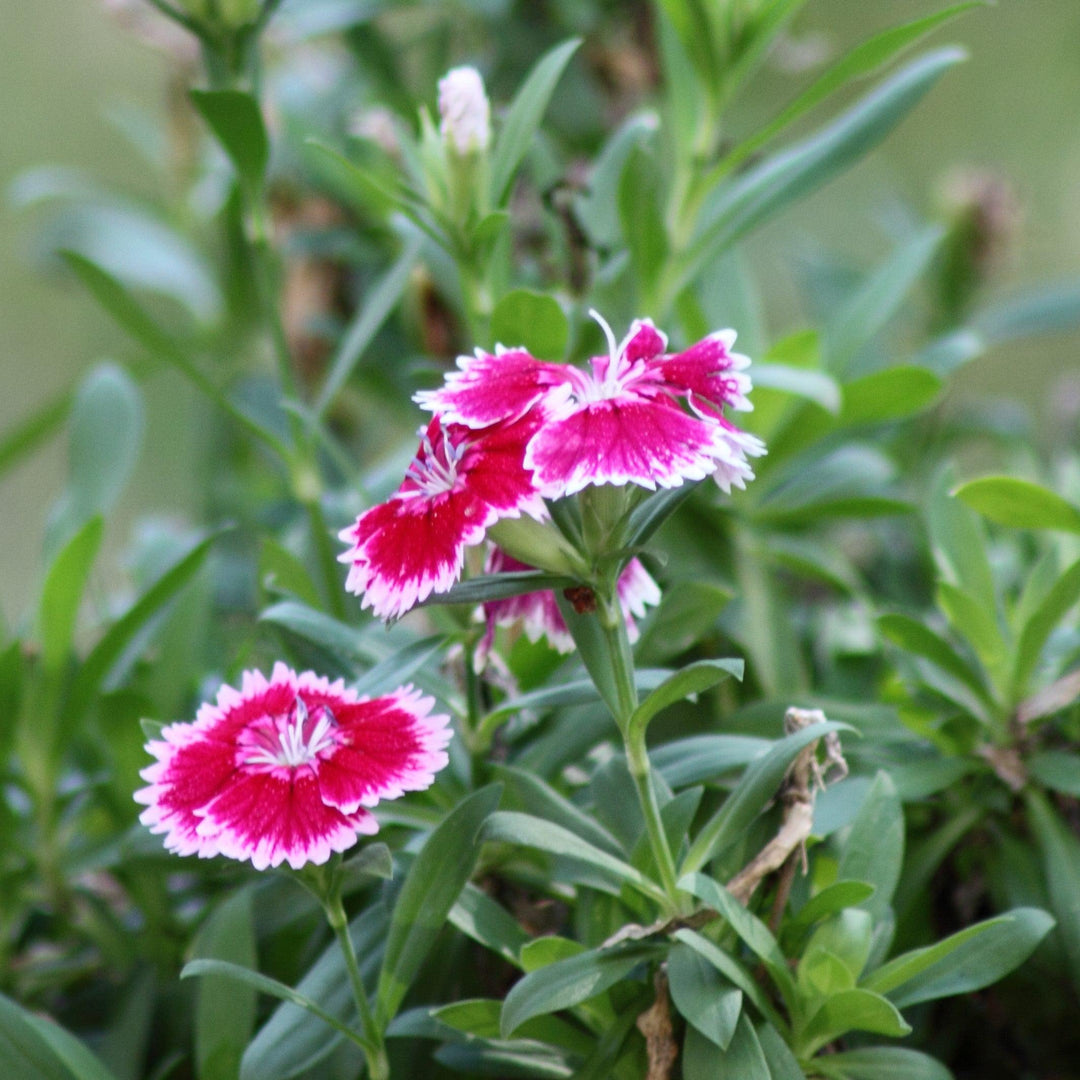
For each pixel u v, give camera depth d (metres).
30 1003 0.65
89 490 0.68
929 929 0.62
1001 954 0.57
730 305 0.69
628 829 0.58
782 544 0.67
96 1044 0.63
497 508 0.53
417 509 0.54
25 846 0.64
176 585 0.63
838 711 0.62
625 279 0.69
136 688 0.66
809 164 0.67
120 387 0.69
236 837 0.54
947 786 0.61
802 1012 0.56
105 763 0.66
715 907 0.55
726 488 0.54
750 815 0.56
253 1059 0.57
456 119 0.62
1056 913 0.60
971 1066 0.63
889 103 0.66
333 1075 0.58
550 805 0.58
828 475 0.69
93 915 0.64
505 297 0.61
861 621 0.68
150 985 0.62
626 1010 0.57
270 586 0.62
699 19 0.65
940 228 0.69
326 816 0.54
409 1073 0.59
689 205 0.66
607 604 0.55
